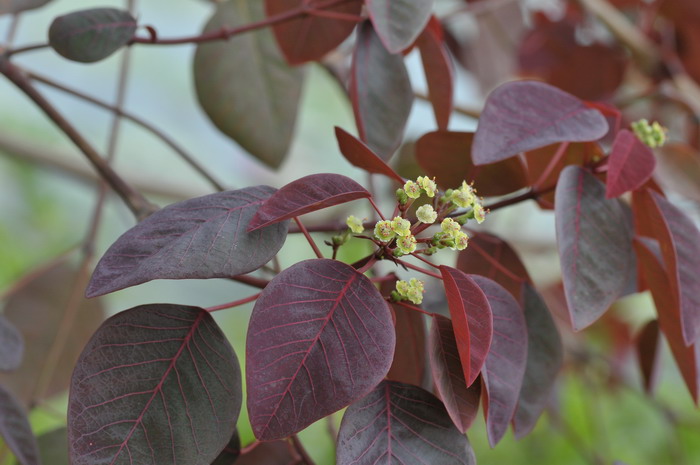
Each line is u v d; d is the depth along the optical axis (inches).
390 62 28.6
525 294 27.8
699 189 33.6
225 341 25.1
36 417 48.0
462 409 24.9
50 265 35.9
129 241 24.5
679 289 26.3
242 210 25.0
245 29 29.4
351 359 24.1
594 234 26.2
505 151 25.9
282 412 23.9
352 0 29.5
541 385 27.3
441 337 25.1
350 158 25.9
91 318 38.6
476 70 51.2
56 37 27.8
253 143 35.8
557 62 48.3
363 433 24.7
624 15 50.9
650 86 47.6
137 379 24.6
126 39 28.4
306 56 31.5
